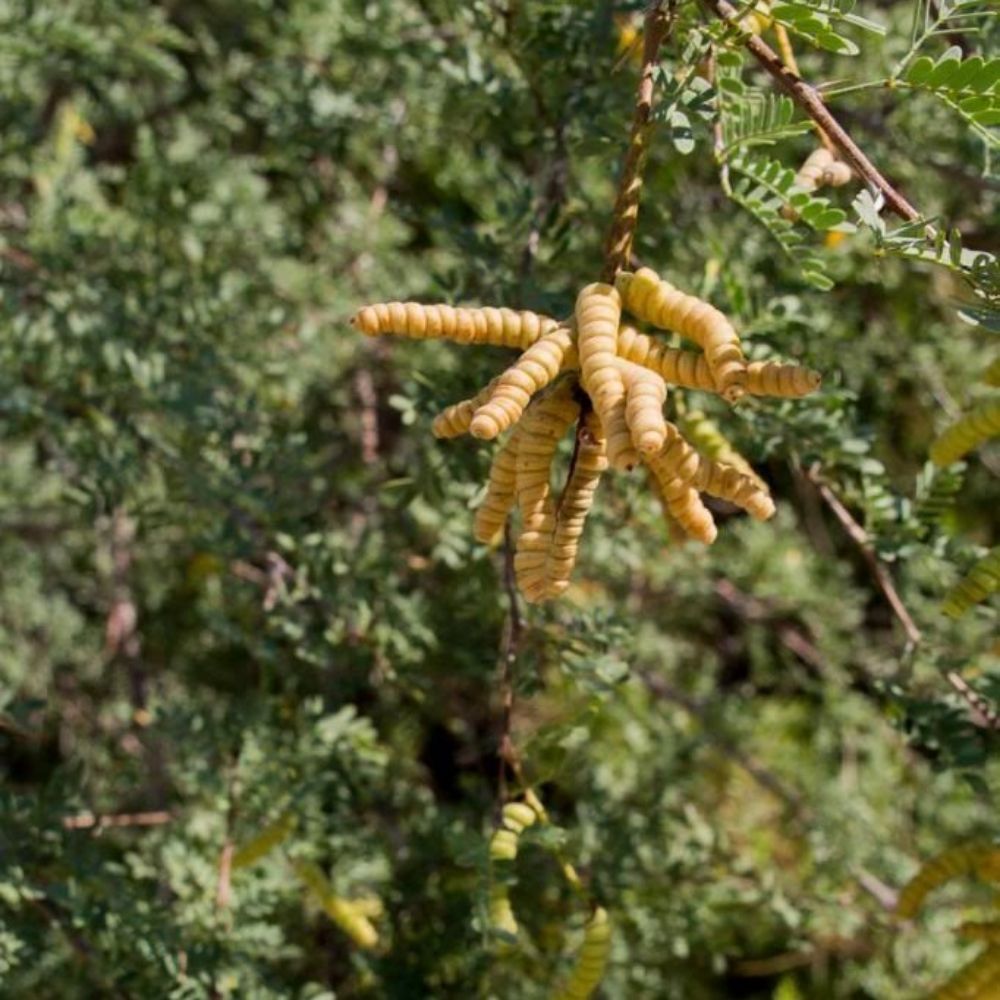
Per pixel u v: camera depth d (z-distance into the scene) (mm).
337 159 1130
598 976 663
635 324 676
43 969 877
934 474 715
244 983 789
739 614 1295
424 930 940
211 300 968
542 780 680
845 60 872
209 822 848
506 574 699
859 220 547
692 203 865
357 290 1093
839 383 764
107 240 1014
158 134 1259
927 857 1101
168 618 1228
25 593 1222
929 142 884
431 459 767
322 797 878
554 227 758
